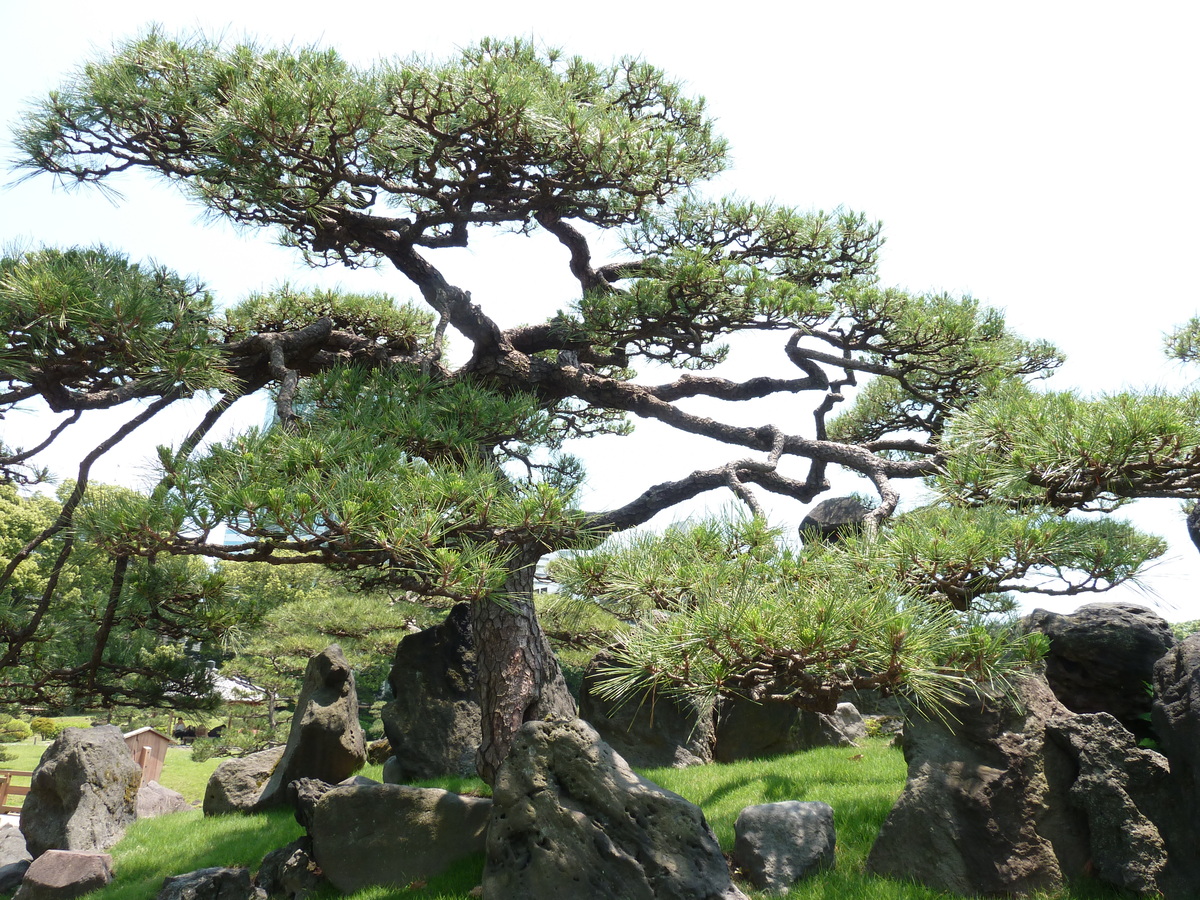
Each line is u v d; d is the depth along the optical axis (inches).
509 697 358.6
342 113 308.2
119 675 416.5
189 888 325.7
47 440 297.9
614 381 430.6
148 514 244.2
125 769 461.7
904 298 397.4
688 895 238.7
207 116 319.0
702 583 221.0
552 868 246.8
